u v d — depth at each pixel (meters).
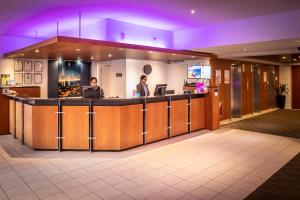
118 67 9.39
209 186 3.83
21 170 4.39
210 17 6.59
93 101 5.44
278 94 14.84
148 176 4.19
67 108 5.48
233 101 10.83
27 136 5.86
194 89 8.60
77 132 5.51
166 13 6.23
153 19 6.92
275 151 5.71
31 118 5.58
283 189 3.74
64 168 4.51
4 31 8.31
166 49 7.24
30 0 5.04
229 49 8.13
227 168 4.59
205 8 5.76
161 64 10.15
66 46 5.96
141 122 6.02
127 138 5.71
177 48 8.56
